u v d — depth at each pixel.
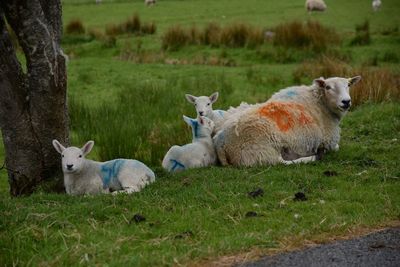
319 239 7.05
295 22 25.31
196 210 8.02
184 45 26.05
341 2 40.19
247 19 32.84
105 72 22.31
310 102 10.65
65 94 10.05
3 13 9.53
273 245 6.85
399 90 16.28
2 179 12.30
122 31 29.47
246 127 10.15
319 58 22.33
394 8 36.41
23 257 6.72
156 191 8.84
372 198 8.33
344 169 9.88
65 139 10.21
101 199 8.54
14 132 9.91
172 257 6.52
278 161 10.09
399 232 7.18
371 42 25.56
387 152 10.85
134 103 16.62
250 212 7.78
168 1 43.78
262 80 20.45
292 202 8.25
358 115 13.86
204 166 10.24
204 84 19.06
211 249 6.70
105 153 12.45
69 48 27.02
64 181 9.74
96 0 43.62
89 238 7.11
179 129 13.51
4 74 9.66
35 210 7.98
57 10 9.88
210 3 41.34
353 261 6.41
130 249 6.81
